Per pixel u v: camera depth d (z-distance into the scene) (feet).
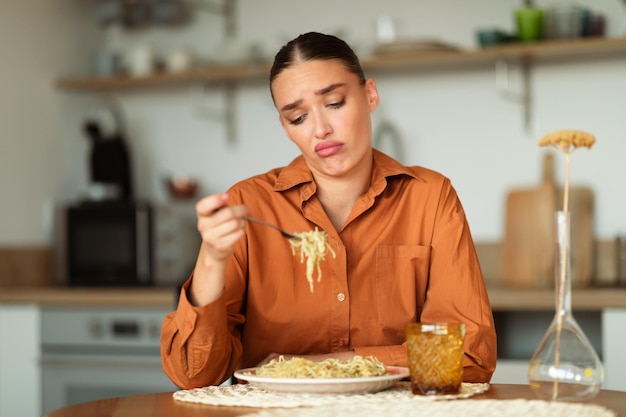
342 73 5.76
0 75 13.03
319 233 5.31
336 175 5.91
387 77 13.51
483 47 12.37
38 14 13.76
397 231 6.18
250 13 14.34
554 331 4.71
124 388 11.82
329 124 5.78
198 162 14.55
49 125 13.96
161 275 13.14
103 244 13.16
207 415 4.52
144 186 14.79
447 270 6.01
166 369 5.56
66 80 14.01
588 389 4.61
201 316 5.23
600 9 12.66
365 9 13.71
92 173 13.78
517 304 10.88
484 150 13.14
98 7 14.58
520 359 12.68
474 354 5.66
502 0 13.11
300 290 6.04
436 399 4.76
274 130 14.20
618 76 12.58
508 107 13.03
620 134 12.58
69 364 12.03
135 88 14.83
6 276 12.98
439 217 6.16
